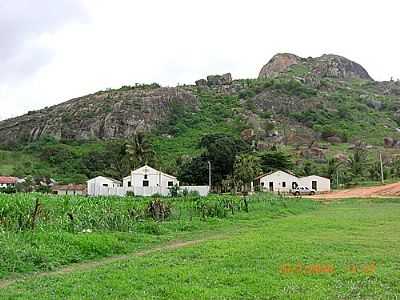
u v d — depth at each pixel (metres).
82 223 23.89
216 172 92.06
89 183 90.38
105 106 170.25
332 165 106.94
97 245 18.75
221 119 167.38
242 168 88.19
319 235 23.17
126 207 34.28
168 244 22.00
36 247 17.34
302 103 179.50
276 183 94.44
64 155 129.75
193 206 38.41
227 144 94.94
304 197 69.75
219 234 25.50
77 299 11.00
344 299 11.12
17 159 129.38
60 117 166.00
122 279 13.16
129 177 90.88
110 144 136.75
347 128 158.88
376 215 36.31
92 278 13.36
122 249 19.58
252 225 30.38
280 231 25.22
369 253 17.53
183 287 12.13
